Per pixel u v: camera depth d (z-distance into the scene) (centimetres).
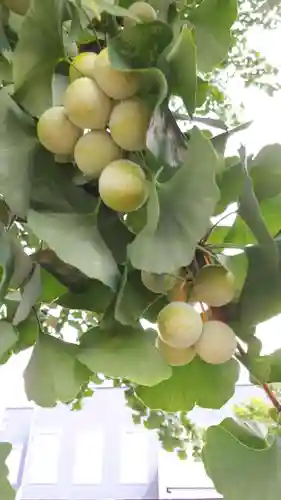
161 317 27
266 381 30
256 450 29
